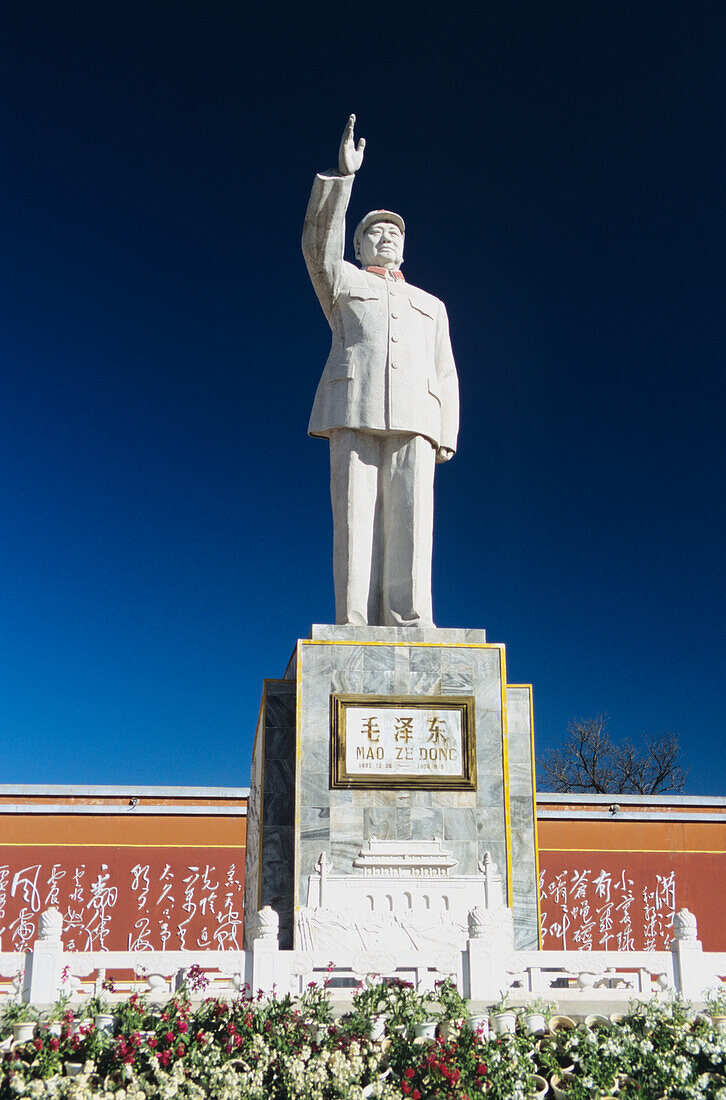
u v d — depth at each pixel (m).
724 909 22.28
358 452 13.48
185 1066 7.49
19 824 21.39
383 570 13.41
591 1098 7.57
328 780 11.83
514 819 12.32
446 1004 8.34
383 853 11.49
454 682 12.41
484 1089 7.57
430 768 12.01
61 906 21.02
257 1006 8.20
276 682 12.52
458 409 14.34
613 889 22.17
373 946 10.77
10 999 8.14
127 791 21.88
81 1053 7.62
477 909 9.12
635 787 35.97
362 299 13.81
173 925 21.27
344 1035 7.97
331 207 13.12
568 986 11.11
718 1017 8.44
